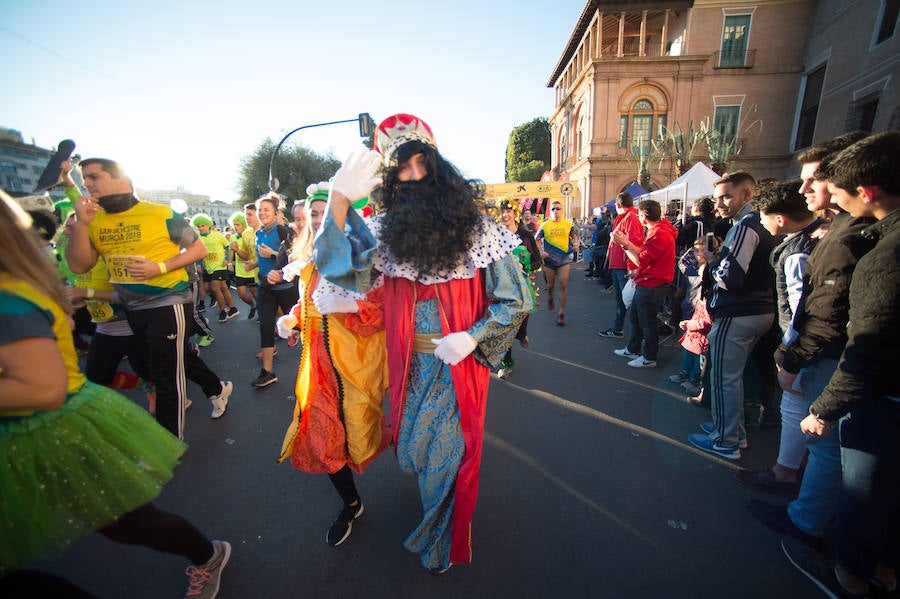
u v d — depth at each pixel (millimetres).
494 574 1820
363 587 1774
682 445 2844
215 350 5406
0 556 1117
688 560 1881
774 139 21016
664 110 21594
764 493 2332
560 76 31188
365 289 1622
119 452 1353
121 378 3193
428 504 1701
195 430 3209
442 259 1521
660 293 4195
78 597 1149
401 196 1554
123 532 1442
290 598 1730
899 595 1653
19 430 1174
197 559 1671
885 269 1350
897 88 13648
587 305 7930
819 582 1747
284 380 4238
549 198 15438
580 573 1816
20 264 1116
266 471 2658
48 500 1221
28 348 1068
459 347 1518
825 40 18266
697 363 3789
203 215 6988
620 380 4012
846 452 1595
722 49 20969
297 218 3801
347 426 1914
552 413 3338
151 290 2516
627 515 2176
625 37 25906
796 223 2248
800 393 2176
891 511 1548
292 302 4113
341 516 2088
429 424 1664
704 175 9281
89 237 2502
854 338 1442
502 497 2332
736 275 2428
